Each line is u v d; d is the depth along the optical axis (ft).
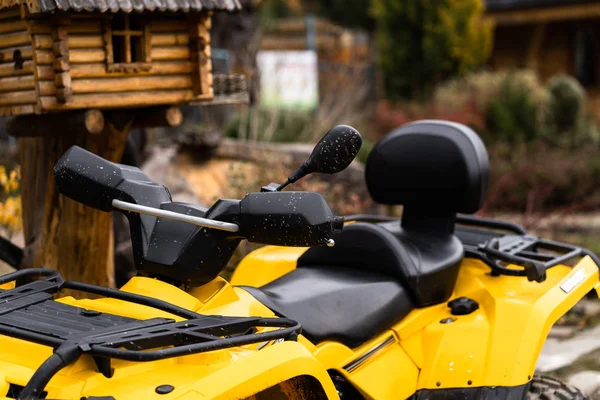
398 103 49.44
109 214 13.47
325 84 43.50
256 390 7.22
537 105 43.19
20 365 7.23
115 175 8.95
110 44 11.45
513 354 10.37
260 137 30.48
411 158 11.85
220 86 14.15
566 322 19.42
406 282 10.64
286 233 8.05
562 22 57.67
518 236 13.04
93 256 13.52
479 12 52.06
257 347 8.41
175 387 6.96
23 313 7.60
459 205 11.58
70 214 13.32
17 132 12.70
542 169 33.86
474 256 11.85
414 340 10.70
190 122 32.99
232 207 8.39
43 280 8.63
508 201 32.35
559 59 58.18
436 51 50.52
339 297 9.97
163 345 7.16
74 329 7.19
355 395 10.17
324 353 9.44
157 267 8.59
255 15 36.68
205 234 8.45
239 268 12.40
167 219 8.79
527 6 53.47
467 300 11.19
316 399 7.97
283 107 33.45
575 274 11.80
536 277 11.11
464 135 11.72
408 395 10.27
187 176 23.17
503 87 43.78
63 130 11.94
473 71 53.16
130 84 11.78
